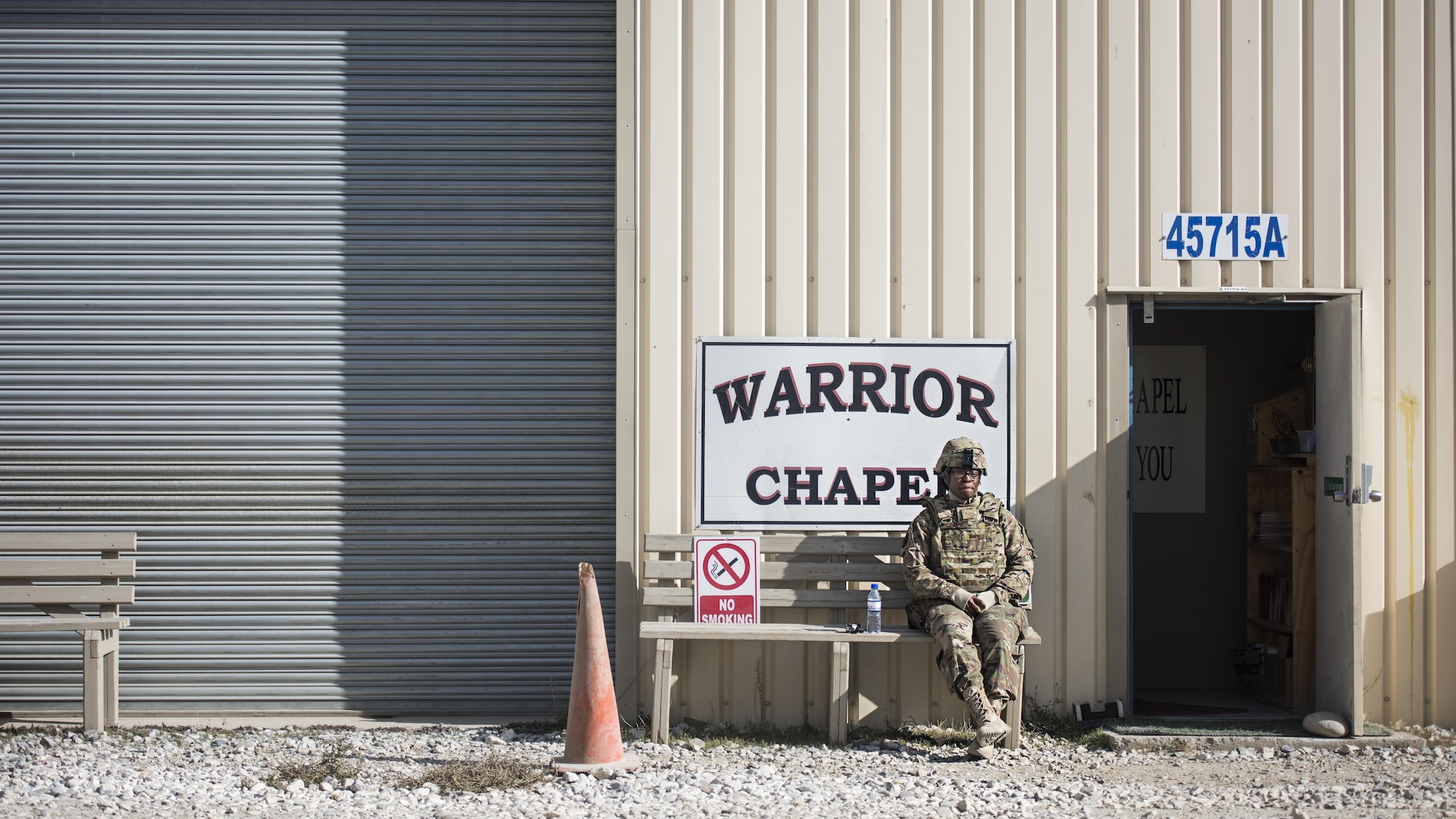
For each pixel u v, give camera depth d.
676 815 4.70
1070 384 6.32
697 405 6.31
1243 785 5.27
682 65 6.39
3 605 6.57
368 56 6.85
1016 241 6.37
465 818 4.64
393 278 6.82
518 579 6.82
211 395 6.77
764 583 6.30
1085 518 6.32
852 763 5.63
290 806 4.82
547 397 6.83
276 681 6.75
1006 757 5.73
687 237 6.36
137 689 6.74
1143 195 6.34
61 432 6.75
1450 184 6.30
